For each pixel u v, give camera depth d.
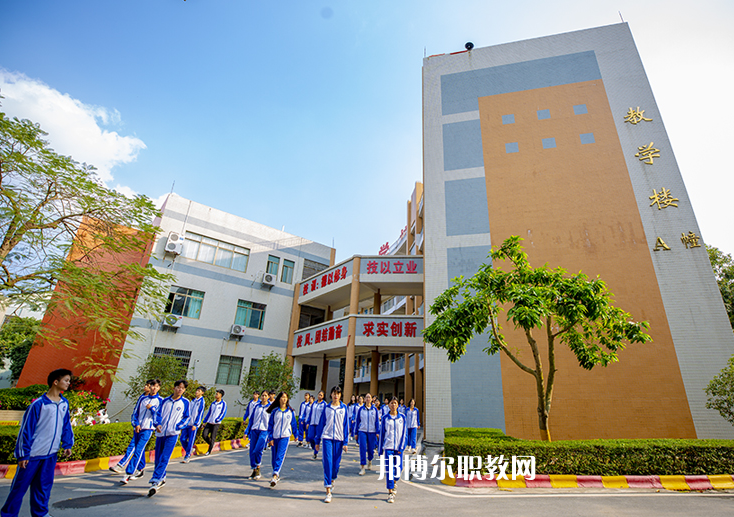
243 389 16.55
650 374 11.53
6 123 7.29
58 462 6.61
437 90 17.06
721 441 7.48
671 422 11.03
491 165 15.29
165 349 16.56
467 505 5.50
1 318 7.61
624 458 7.09
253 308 19.69
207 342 17.72
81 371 14.54
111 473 6.84
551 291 7.89
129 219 9.66
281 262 21.33
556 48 16.34
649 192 13.46
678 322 11.86
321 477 7.53
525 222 14.20
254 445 7.17
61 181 8.27
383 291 18.94
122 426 8.04
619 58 15.55
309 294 20.33
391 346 16.36
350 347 16.12
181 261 17.91
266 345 19.48
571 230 13.66
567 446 7.21
